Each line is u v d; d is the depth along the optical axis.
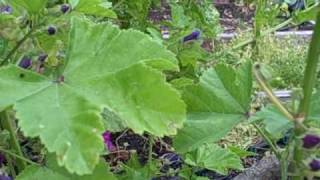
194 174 0.50
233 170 0.61
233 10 1.04
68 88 0.22
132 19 0.63
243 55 0.74
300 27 0.93
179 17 0.56
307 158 0.23
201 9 0.67
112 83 0.22
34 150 0.36
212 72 0.28
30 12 0.26
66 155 0.20
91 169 0.20
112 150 0.56
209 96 0.28
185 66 0.53
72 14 0.28
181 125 0.22
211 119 0.28
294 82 0.77
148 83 0.22
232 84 0.28
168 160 0.56
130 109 0.22
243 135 0.66
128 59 0.23
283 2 0.64
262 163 0.55
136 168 0.47
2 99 0.22
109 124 0.30
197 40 0.51
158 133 0.21
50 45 0.29
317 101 0.25
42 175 0.25
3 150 0.27
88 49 0.23
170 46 0.50
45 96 0.22
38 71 0.28
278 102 0.23
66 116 0.21
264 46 0.78
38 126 0.20
